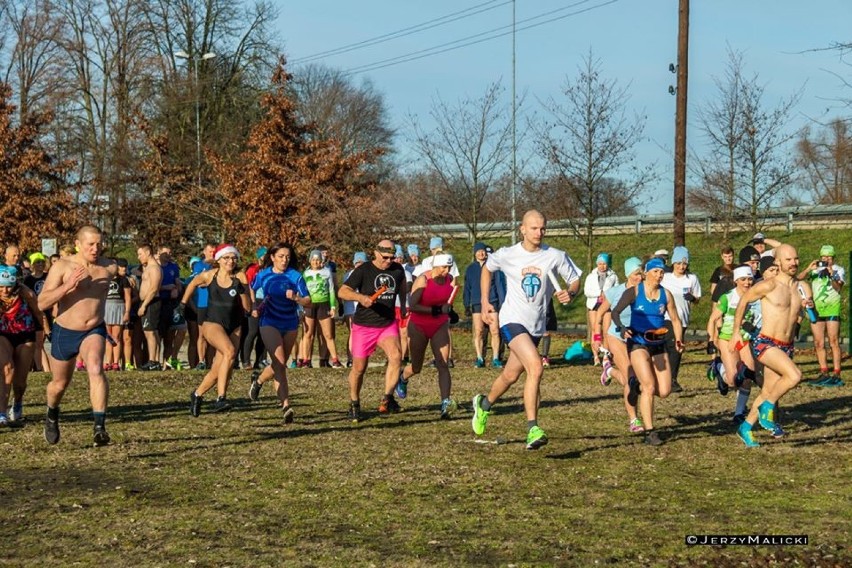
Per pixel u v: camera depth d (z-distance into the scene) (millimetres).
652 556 6793
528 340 10523
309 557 6762
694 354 23953
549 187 33719
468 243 40719
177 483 9172
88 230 10648
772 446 11359
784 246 11234
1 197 42688
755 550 6949
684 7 27875
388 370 13523
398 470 9781
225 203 40875
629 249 37281
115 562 6660
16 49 51344
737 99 31047
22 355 12680
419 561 6656
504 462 10227
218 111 50906
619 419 13469
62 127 50219
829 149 26016
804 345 26188
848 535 7332
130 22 49938
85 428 12500
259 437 11859
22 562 6660
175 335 21625
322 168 36844
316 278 20969
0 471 9734
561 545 7051
